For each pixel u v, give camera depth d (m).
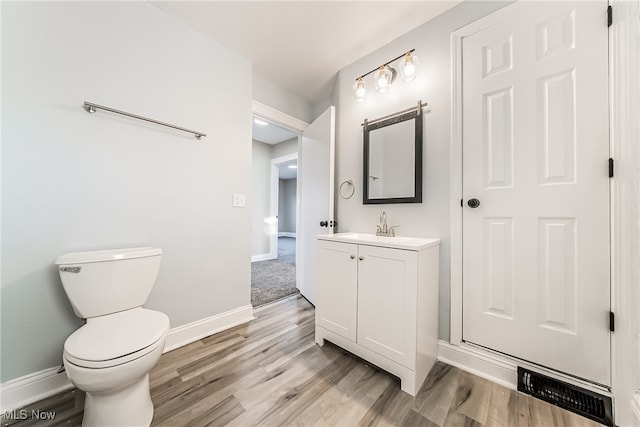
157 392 1.19
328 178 2.12
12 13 1.10
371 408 1.10
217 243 1.86
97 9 1.32
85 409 0.96
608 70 1.05
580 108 1.11
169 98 1.60
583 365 1.10
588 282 1.09
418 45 1.65
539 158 1.21
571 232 1.13
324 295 1.64
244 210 2.03
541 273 1.20
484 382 1.29
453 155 1.46
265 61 2.06
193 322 1.72
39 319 1.17
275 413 1.07
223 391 1.20
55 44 1.20
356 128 2.05
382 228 1.78
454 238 1.46
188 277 1.70
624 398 0.98
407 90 1.71
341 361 1.46
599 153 1.07
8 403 1.08
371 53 1.94
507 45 1.30
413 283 1.21
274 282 3.12
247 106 2.03
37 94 1.16
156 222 1.55
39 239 1.17
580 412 1.05
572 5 1.13
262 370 1.37
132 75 1.44
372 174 1.89
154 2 1.50
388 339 1.29
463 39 1.46
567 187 1.14
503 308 1.31
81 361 0.84
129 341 0.95
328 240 1.62
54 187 1.21
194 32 1.71
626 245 0.98
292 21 1.63
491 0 1.36
